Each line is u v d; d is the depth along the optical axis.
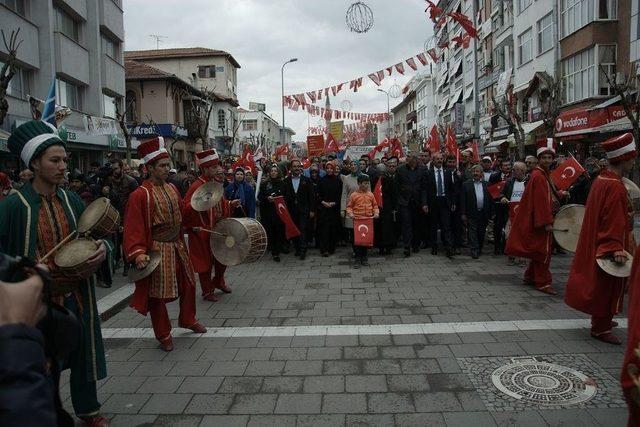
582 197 11.35
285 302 7.59
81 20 24.06
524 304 7.13
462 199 10.66
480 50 38.81
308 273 9.65
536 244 7.67
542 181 7.56
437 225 11.18
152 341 6.09
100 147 24.55
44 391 1.51
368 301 7.50
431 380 4.72
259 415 4.18
